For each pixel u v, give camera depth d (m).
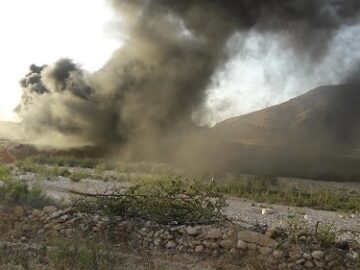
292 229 11.58
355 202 23.17
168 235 11.98
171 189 14.09
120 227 12.49
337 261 10.48
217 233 11.53
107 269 9.91
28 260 10.29
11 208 14.10
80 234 12.46
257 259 10.79
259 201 22.92
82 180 27.28
